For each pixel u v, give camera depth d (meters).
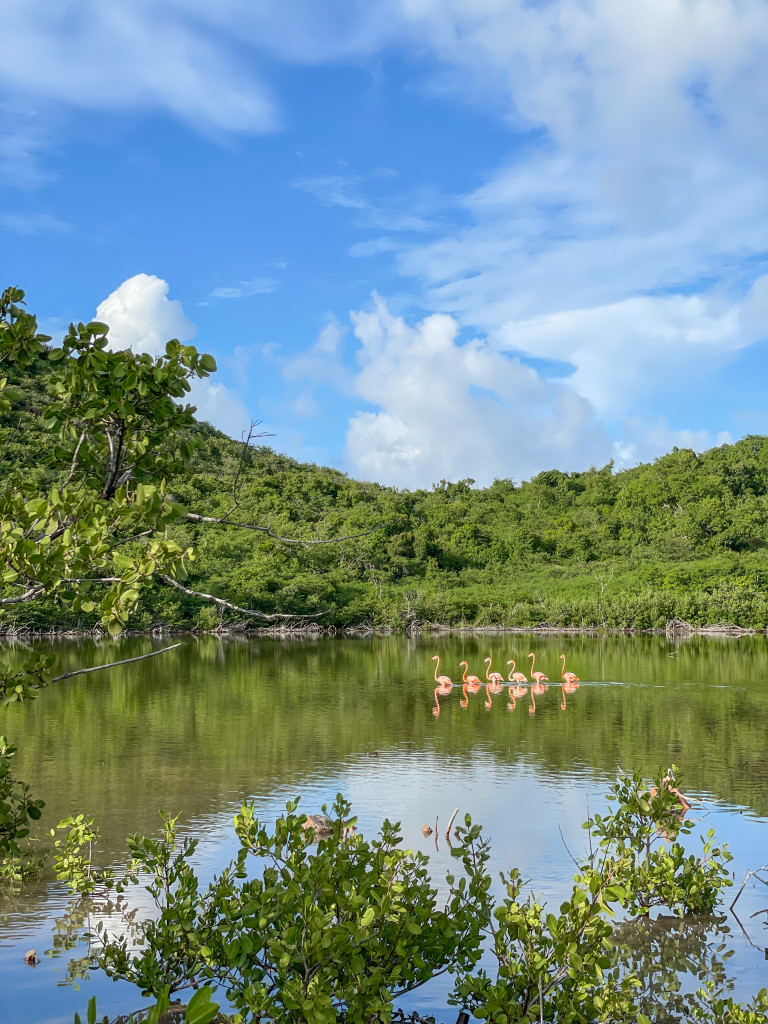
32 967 10.15
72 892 12.57
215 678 42.56
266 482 128.25
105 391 6.64
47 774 20.11
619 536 136.38
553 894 12.14
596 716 29.66
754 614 89.88
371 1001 7.33
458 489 172.38
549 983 8.27
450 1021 9.22
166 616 78.44
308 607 86.69
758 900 12.55
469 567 122.38
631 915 12.02
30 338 6.91
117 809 16.92
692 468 150.00
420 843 14.58
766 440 157.50
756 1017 8.31
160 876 10.27
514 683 40.50
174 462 7.32
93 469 7.20
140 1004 9.29
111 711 30.69
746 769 20.86
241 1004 8.23
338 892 7.93
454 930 8.55
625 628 92.19
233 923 8.22
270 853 8.66
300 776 19.95
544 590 106.44
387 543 118.00
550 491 161.25
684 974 10.17
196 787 18.81
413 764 21.42
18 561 5.80
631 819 13.55
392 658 56.09
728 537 127.69
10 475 7.03
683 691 36.94
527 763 21.56
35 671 6.46
